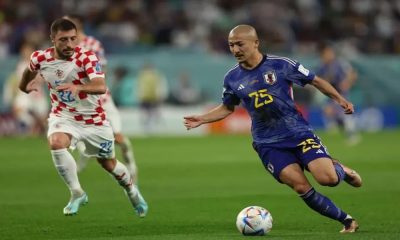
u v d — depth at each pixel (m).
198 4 120.31
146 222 33.97
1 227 32.78
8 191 45.44
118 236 30.33
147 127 97.44
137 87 98.31
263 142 29.80
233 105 31.12
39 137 90.50
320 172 28.52
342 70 75.94
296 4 122.81
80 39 44.75
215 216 35.56
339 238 28.14
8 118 92.56
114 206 39.03
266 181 49.22
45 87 91.94
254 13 119.50
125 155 46.22
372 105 103.38
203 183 48.53
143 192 44.34
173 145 79.19
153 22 114.56
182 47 110.25
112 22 113.69
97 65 31.20
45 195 43.62
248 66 29.75
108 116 45.22
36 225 33.31
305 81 29.64
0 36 106.75
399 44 118.88
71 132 32.00
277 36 113.88
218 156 66.56
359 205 38.25
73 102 31.95
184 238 29.25
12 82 88.44
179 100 99.81
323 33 118.62
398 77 104.75
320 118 101.25
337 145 76.75
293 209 37.19
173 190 45.19
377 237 28.27
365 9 125.06
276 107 29.34
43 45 103.06
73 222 34.12
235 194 43.00
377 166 57.28
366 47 117.38
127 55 106.50
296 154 29.59
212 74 101.50
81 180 50.56
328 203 29.20
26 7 111.69
